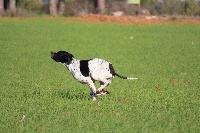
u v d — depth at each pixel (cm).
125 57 3198
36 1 6316
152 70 2656
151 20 5412
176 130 1371
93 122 1438
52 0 5997
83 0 6138
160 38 4247
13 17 5488
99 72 1662
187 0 6041
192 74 2523
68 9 6059
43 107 1625
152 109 1628
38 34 4300
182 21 5409
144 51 3500
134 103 1711
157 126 1404
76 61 1673
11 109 1605
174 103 1731
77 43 3862
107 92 1727
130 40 4109
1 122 1434
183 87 2108
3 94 1869
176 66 2820
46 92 1919
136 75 2459
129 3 6016
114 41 4028
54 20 5325
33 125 1405
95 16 5481
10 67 2681
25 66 2731
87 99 1753
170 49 3619
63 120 1460
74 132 1331
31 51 3381
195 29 4888
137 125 1413
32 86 2075
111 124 1418
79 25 4991
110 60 3053
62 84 2145
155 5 6175
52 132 1333
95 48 3622
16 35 4197
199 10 6006
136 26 5053
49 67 2719
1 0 5681
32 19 5362
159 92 1950
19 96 1823
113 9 5972
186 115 1555
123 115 1532
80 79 1673
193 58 3178
